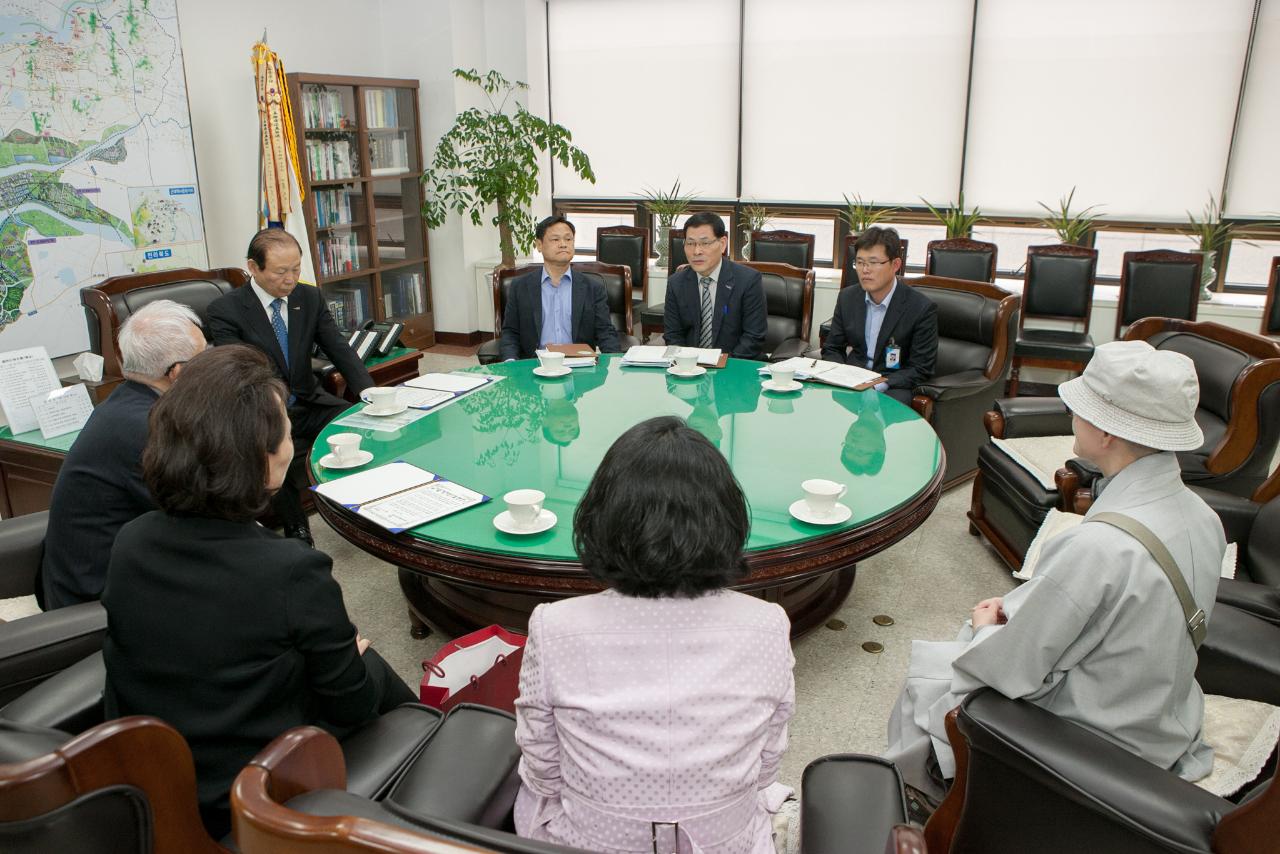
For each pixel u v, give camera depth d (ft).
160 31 14.06
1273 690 5.32
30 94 12.34
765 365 11.00
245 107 15.93
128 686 3.83
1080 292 16.30
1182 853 3.68
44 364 10.07
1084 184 17.74
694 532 2.97
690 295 13.21
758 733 3.04
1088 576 4.25
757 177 20.33
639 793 2.93
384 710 4.98
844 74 18.92
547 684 3.03
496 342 13.28
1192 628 4.33
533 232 20.06
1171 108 16.72
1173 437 4.29
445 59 18.88
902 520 6.86
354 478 7.23
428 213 19.17
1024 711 4.41
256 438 3.77
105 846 2.94
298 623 3.80
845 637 8.56
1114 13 16.62
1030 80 17.57
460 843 2.15
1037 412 10.30
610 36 20.57
